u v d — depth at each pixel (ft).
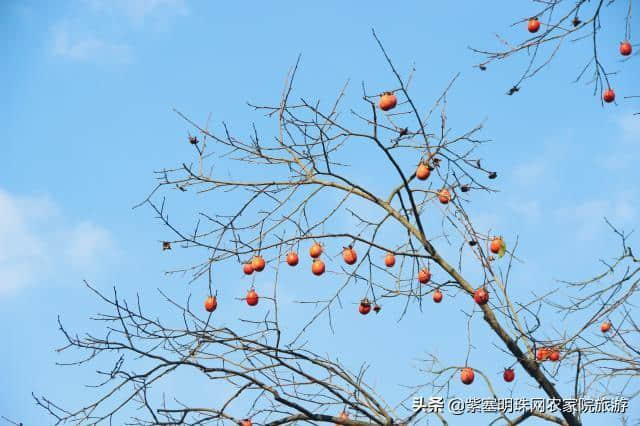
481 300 23.35
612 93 27.14
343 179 24.50
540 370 23.15
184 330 21.58
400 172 23.45
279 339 22.38
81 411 20.33
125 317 21.12
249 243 23.88
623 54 26.86
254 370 21.72
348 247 24.57
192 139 25.36
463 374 23.50
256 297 23.66
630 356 23.63
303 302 24.06
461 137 23.32
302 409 21.83
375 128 23.08
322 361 22.62
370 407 22.45
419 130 23.12
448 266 24.06
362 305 24.75
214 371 21.26
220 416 20.89
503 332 23.36
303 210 24.43
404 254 24.21
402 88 22.61
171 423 20.53
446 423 22.62
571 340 22.52
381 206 24.57
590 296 23.91
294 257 24.12
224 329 21.84
